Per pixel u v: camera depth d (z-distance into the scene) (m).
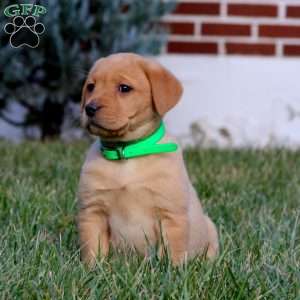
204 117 8.98
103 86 4.09
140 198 4.11
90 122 4.04
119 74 4.09
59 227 4.91
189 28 8.97
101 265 3.89
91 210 4.21
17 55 7.56
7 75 7.61
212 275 3.84
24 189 5.43
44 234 4.59
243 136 8.95
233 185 6.09
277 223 4.99
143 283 3.76
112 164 4.14
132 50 7.94
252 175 6.56
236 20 9.00
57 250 4.23
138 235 4.16
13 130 8.93
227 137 8.91
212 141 8.84
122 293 3.61
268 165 6.92
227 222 5.12
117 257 4.08
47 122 8.50
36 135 8.95
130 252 4.18
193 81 9.00
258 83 9.04
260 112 9.04
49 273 3.82
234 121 8.98
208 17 8.96
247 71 9.02
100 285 3.75
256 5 9.00
